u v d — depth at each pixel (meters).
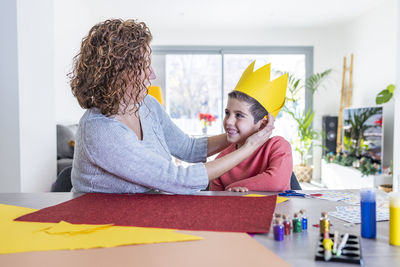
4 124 2.51
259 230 0.65
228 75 6.33
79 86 1.00
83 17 5.10
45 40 2.94
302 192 1.03
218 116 6.37
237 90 1.28
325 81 6.17
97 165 0.97
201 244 0.59
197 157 1.36
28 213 0.80
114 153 0.93
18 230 0.67
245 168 1.37
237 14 5.35
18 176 2.53
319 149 6.20
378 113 4.23
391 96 4.06
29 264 0.51
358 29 5.47
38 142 2.81
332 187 5.24
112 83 0.94
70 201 0.90
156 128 1.18
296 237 0.62
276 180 1.18
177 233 0.64
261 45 6.20
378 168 4.09
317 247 0.55
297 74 6.26
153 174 0.94
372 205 0.61
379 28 4.82
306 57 6.19
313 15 5.41
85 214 0.78
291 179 1.42
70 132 3.89
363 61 5.31
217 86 6.34
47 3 2.97
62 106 4.34
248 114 1.27
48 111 3.02
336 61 6.14
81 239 0.62
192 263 0.51
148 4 4.91
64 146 3.78
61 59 4.26
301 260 0.51
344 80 5.89
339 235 0.60
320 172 6.21
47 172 2.98
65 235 0.64
